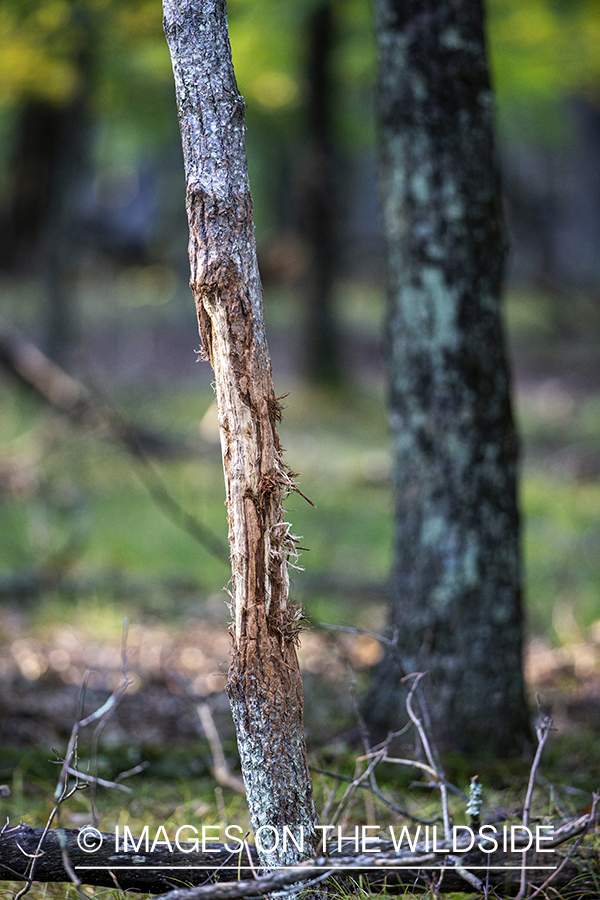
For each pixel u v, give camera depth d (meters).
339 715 5.72
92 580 8.70
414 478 5.15
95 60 13.63
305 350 20.16
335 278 20.03
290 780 2.72
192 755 4.78
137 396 17.45
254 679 2.69
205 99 2.62
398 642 5.19
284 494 2.72
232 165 2.63
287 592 2.72
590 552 10.11
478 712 4.97
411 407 5.14
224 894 2.48
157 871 3.01
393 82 5.05
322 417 17.94
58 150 17.06
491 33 12.83
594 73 15.04
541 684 6.64
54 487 11.31
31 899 3.27
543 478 13.41
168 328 25.38
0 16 11.37
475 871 3.04
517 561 5.16
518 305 30.28
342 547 10.38
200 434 14.75
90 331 23.83
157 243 32.66
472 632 5.03
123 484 12.23
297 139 19.61
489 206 5.04
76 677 6.45
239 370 2.64
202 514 11.20
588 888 3.12
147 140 23.47
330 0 14.27
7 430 13.78
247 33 13.77
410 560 5.19
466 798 3.40
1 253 28.59
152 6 11.23
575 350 24.97
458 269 5.00
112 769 4.63
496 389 5.10
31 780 4.53
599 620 8.05
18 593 8.38
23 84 13.75
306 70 17.53
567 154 31.17
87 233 31.89
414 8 4.95
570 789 4.09
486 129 5.02
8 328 12.41
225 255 2.62
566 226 35.69
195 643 7.51
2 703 5.51
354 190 35.97
